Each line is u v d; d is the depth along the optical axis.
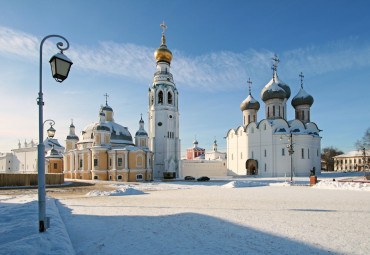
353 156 107.50
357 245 8.66
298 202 19.08
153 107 76.75
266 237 9.56
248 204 18.05
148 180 60.31
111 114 72.56
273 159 65.12
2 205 15.52
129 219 12.66
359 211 15.01
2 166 105.94
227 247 8.46
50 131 21.09
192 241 9.09
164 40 81.38
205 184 44.97
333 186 32.44
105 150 59.19
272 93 69.44
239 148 72.81
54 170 78.00
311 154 64.94
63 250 7.17
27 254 6.45
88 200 21.36
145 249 8.27
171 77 79.94
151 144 75.50
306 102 71.12
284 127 66.62
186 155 125.56
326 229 10.70
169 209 15.82
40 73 8.93
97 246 8.55
